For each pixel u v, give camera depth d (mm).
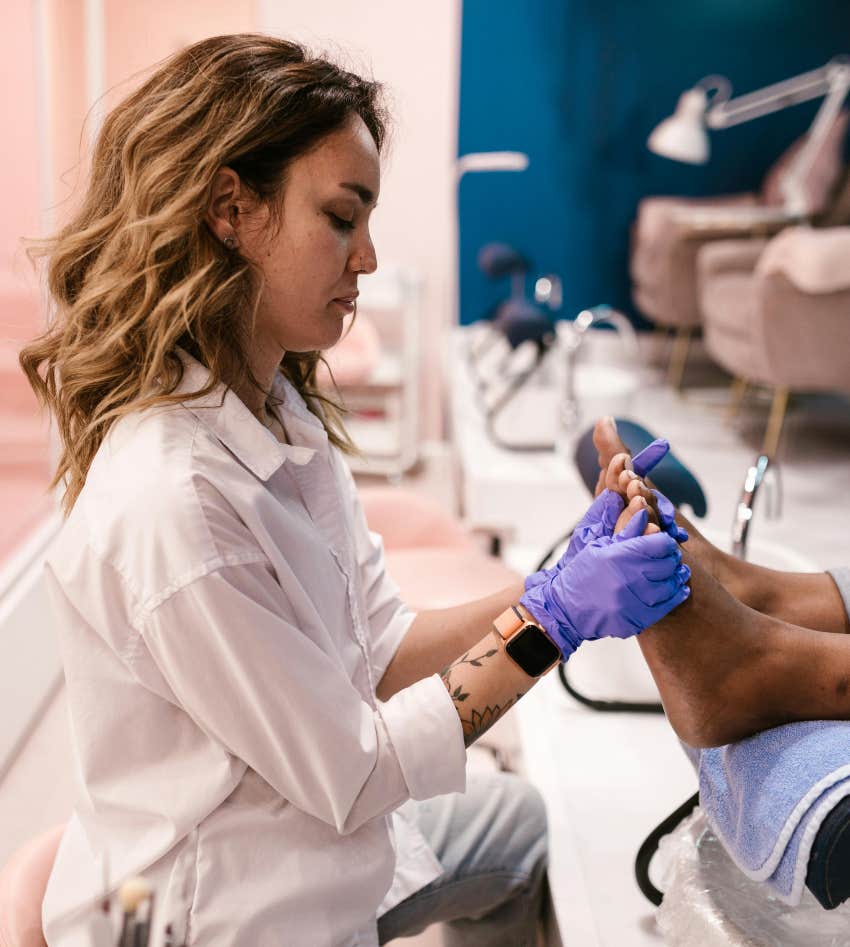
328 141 943
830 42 5297
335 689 939
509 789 1298
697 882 1031
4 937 998
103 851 964
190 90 939
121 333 947
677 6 5242
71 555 915
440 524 2172
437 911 1236
